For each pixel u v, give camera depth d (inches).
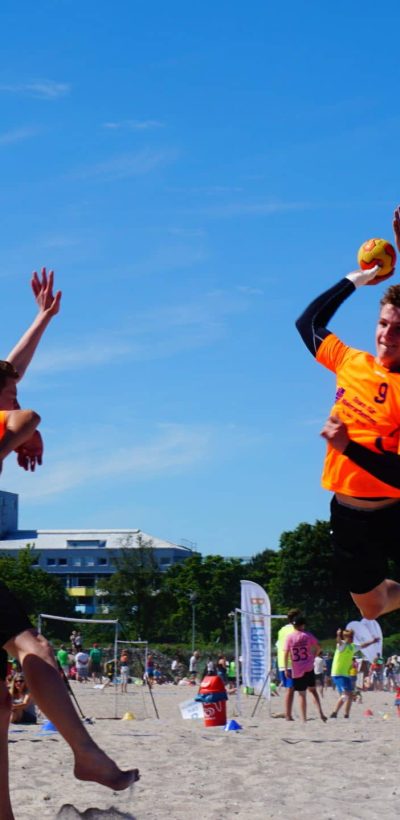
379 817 269.9
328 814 273.6
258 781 340.8
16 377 179.0
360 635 1061.1
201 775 354.6
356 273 191.6
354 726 605.9
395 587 187.2
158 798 301.7
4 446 165.0
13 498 5044.3
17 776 344.8
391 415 167.5
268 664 737.6
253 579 2920.8
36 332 214.4
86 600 4714.6
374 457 163.0
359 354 176.1
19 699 612.4
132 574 2736.2
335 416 164.1
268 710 772.0
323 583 2628.0
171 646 2546.8
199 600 2815.0
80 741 164.6
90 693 1167.0
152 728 580.4
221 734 526.3
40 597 2854.3
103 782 165.0
